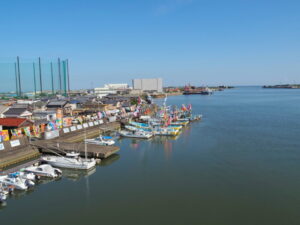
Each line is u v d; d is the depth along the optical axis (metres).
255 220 24.38
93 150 44.94
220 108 128.75
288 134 62.53
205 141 57.09
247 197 28.98
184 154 46.75
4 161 39.38
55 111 73.06
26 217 25.39
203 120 89.31
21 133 51.44
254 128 71.62
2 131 46.50
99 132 66.38
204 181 33.62
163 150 50.00
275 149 48.81
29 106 81.38
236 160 42.47
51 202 28.42
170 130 65.94
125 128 74.88
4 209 27.06
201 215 25.30
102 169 39.09
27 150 44.44
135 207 27.00
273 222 24.05
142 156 46.00
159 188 31.66
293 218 24.66
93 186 32.56
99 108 98.94
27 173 34.91
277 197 28.89
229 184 32.62
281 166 39.09
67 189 31.81
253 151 47.75
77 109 96.69
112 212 26.08
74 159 40.22
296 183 32.59
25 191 31.02
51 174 34.88
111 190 31.33
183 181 33.81
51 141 50.16
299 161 41.38
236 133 65.12
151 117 89.50
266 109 120.25
